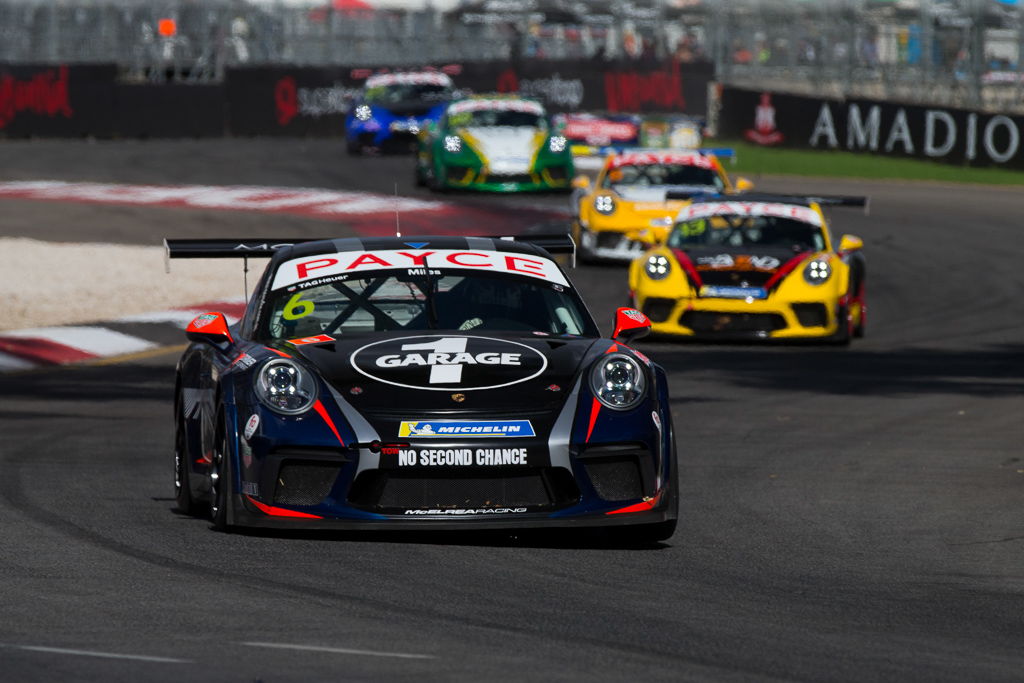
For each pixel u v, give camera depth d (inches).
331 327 997.8
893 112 4547.2
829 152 4704.7
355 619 727.1
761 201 2230.6
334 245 1091.9
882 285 2662.4
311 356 932.0
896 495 1136.8
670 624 735.1
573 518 883.4
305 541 914.1
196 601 757.9
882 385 1734.7
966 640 719.7
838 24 5241.1
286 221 3284.9
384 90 4857.3
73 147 4862.2
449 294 1028.5
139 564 846.5
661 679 630.5
